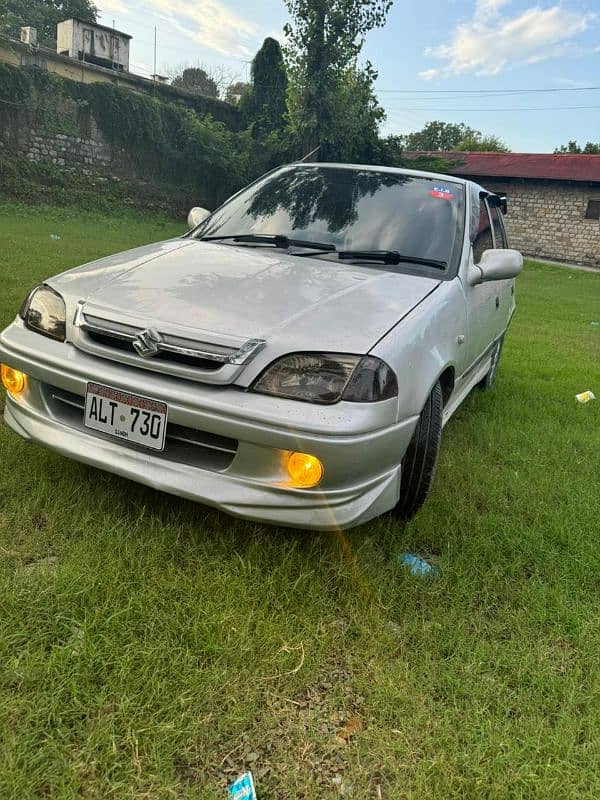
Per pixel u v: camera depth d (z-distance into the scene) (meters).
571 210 27.45
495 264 3.16
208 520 2.47
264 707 1.68
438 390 2.60
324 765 1.54
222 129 26.42
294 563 2.27
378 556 2.41
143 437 2.12
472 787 1.51
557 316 11.05
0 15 31.50
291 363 2.02
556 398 5.14
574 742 1.67
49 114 21.67
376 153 25.05
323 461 1.97
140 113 23.58
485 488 3.16
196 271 2.54
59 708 1.55
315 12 21.81
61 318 2.33
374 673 1.83
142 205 24.36
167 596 2.01
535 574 2.44
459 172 29.23
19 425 2.43
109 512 2.43
